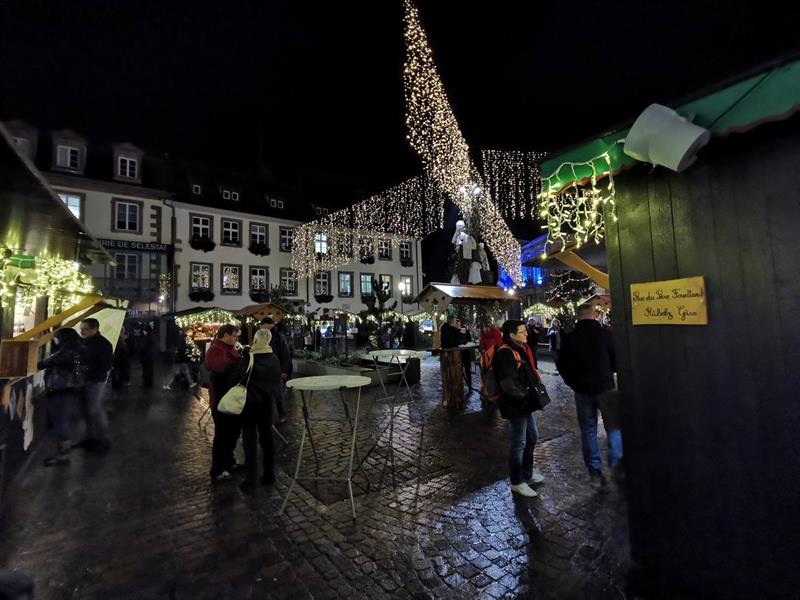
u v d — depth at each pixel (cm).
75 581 254
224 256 2309
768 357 176
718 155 191
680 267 206
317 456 478
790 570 170
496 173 1373
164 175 2198
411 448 502
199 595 240
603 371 377
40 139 1891
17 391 408
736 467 187
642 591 225
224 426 419
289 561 273
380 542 294
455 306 884
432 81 1116
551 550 278
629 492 233
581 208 292
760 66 158
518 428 359
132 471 442
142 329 1723
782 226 171
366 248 2838
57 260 596
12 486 387
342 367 1030
